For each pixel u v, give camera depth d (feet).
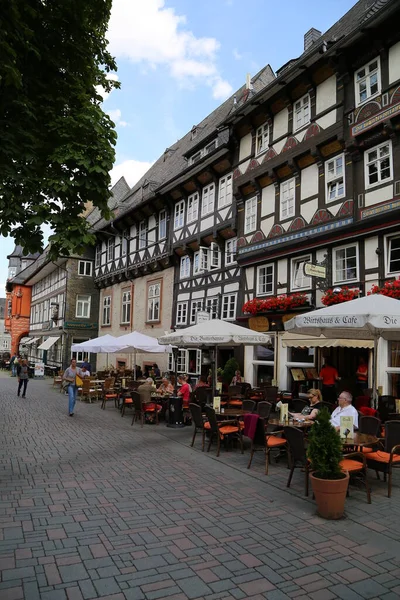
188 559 13.32
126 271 91.04
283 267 49.39
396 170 37.11
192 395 42.47
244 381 53.47
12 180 21.25
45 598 11.01
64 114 24.35
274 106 51.98
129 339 52.47
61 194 22.67
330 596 11.44
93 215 125.29
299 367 46.60
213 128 77.30
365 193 39.86
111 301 102.78
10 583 11.68
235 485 21.27
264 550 14.02
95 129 23.52
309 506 18.31
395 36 37.88
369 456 20.80
